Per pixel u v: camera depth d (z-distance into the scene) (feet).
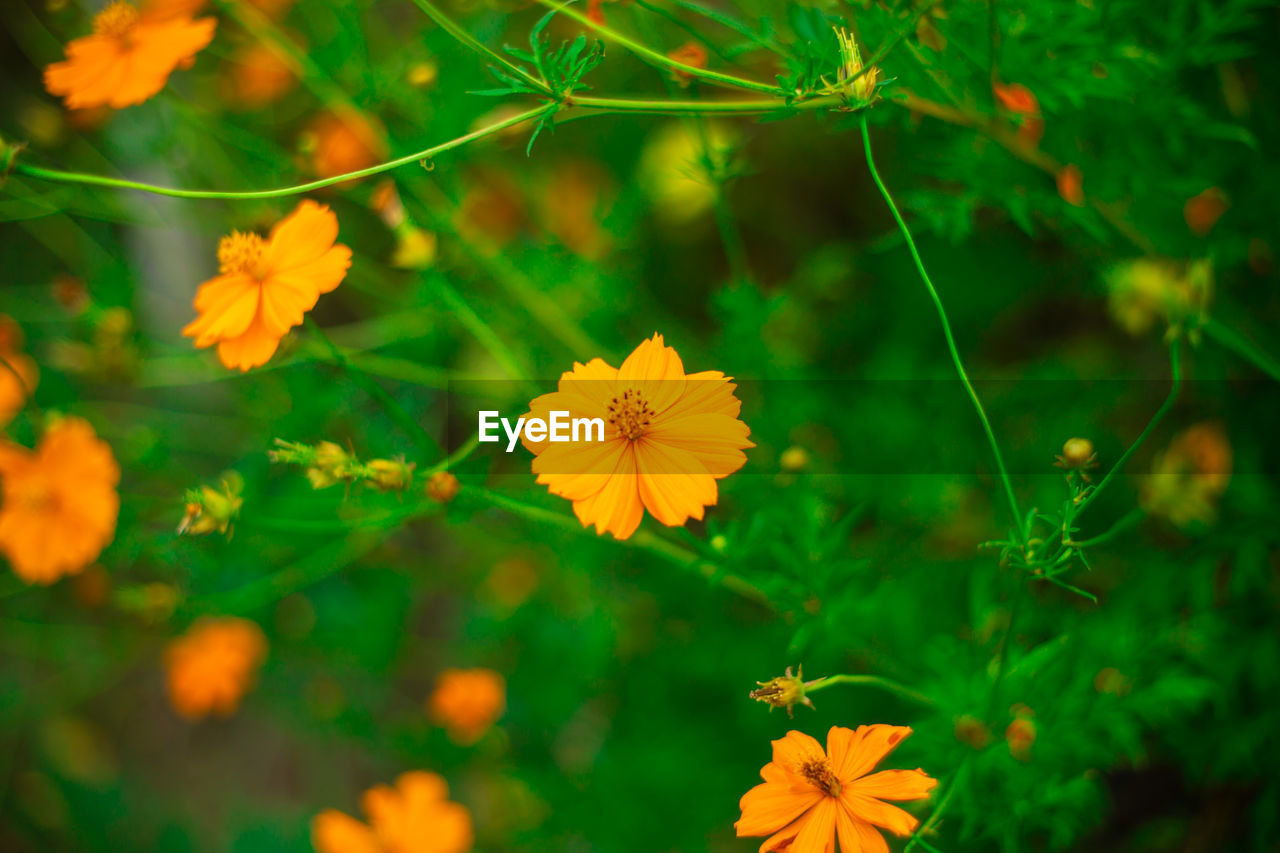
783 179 2.43
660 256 2.51
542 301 2.04
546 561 2.23
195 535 2.04
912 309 2.24
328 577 2.32
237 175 2.12
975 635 1.77
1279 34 1.88
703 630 2.15
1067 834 1.72
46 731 2.68
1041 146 1.77
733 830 2.07
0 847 2.54
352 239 2.15
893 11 1.60
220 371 2.05
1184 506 1.89
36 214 2.05
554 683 2.23
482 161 2.11
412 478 1.64
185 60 1.69
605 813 2.09
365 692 2.48
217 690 2.18
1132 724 1.76
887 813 1.44
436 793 1.98
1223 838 1.99
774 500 1.92
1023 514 1.99
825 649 1.77
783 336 2.23
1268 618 1.91
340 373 1.99
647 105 1.56
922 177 2.18
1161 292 1.79
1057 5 1.65
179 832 2.56
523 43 2.05
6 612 2.33
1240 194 1.86
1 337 1.94
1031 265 2.17
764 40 1.62
